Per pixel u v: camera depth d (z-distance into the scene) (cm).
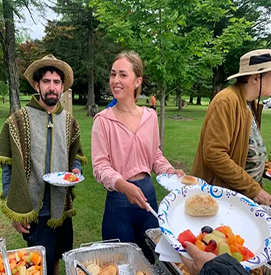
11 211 161
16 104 1261
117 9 423
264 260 86
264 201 161
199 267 82
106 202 161
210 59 453
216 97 176
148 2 402
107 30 430
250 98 179
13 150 166
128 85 158
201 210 109
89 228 321
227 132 164
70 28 2039
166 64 446
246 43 1559
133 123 163
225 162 162
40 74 179
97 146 156
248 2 1571
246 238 101
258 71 167
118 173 146
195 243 93
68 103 884
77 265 122
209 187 123
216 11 414
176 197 117
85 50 2116
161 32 422
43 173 179
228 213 113
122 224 155
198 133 1013
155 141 175
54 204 183
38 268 137
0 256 137
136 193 125
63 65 183
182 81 496
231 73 1819
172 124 1278
